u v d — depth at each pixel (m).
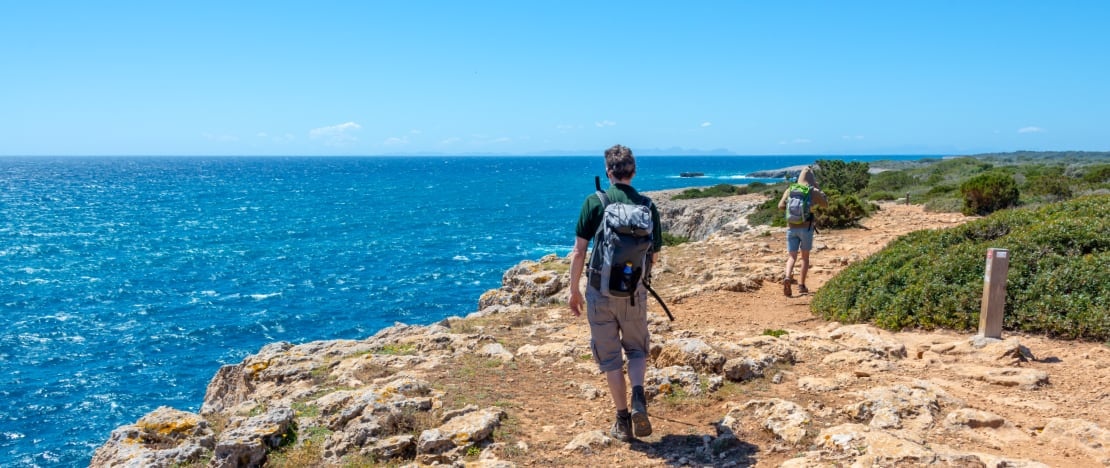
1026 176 46.50
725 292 11.45
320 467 4.84
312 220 71.38
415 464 4.61
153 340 27.80
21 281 38.56
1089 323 6.98
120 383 23.20
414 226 66.12
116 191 119.50
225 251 49.94
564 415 5.51
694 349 6.38
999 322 7.10
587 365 6.86
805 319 9.59
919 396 5.23
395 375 6.72
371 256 48.00
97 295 35.31
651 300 11.10
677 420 5.28
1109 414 5.03
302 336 28.53
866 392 5.42
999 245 8.78
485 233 60.66
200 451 5.30
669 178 148.25
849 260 13.94
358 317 31.52
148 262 45.12
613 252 4.35
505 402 5.75
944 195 32.16
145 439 5.71
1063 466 4.16
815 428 4.74
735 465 4.34
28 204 90.88
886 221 22.17
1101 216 9.59
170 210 82.44
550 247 52.12
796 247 11.26
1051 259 8.06
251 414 6.40
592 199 4.56
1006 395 5.57
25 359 25.34
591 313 4.57
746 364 6.04
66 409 21.06
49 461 17.89
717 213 45.97
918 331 8.01
